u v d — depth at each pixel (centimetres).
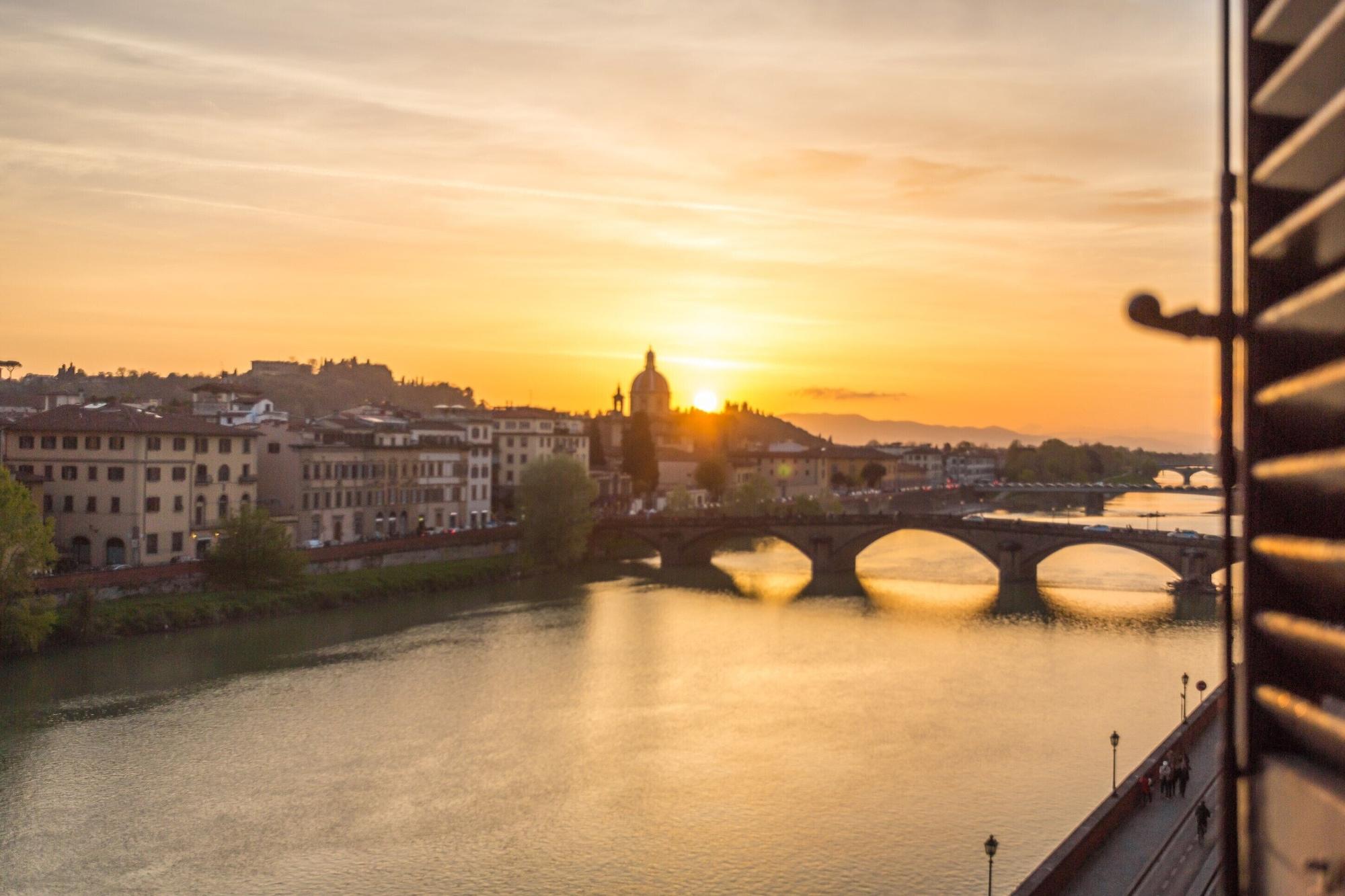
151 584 12625
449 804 7412
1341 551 506
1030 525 17400
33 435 13500
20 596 10900
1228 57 619
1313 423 537
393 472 18362
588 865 6500
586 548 19112
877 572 19000
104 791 7538
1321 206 516
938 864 6450
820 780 7869
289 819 7144
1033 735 8881
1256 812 577
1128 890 5412
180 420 14650
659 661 11431
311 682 10312
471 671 10838
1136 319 609
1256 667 579
